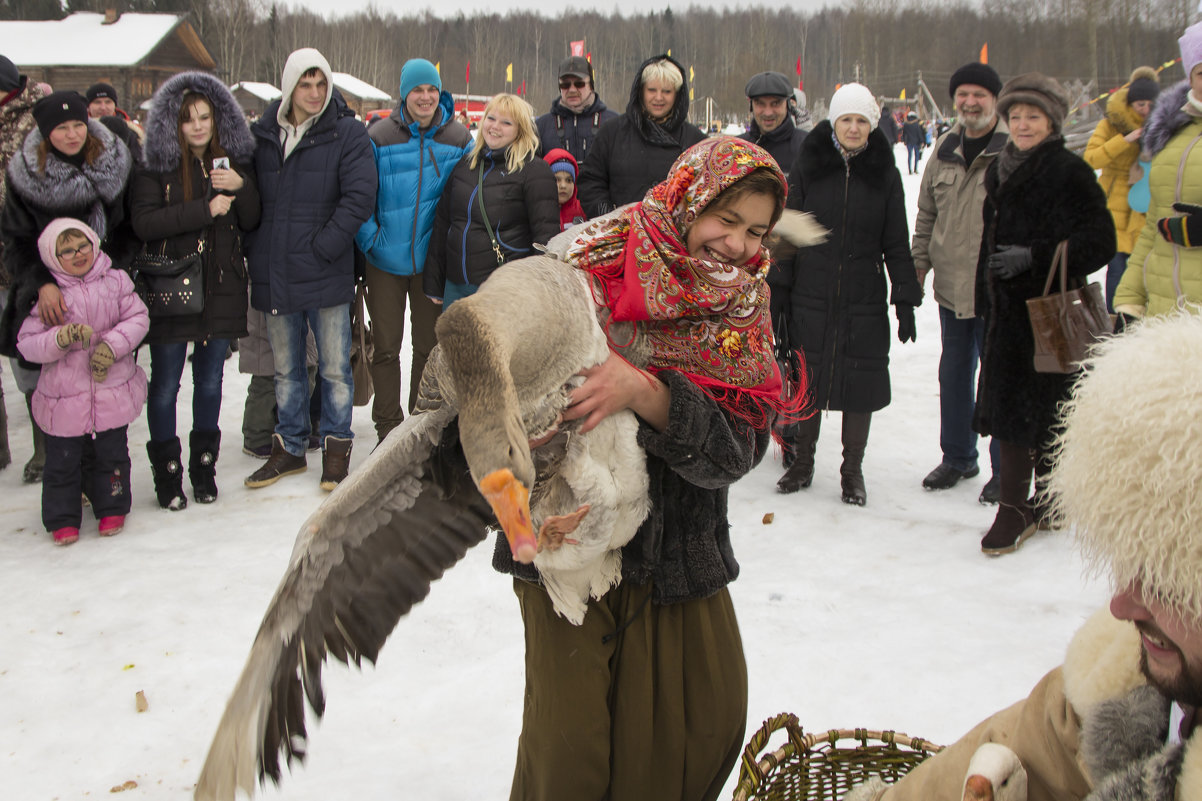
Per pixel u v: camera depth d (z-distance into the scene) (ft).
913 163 88.38
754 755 7.16
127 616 13.87
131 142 22.61
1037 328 13.97
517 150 19.21
